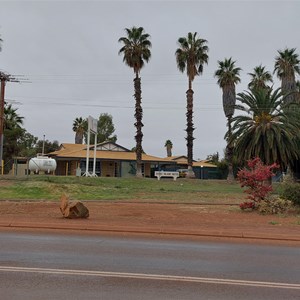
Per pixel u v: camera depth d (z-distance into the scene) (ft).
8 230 41.11
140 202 77.20
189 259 27.50
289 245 35.73
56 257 26.96
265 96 121.29
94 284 20.08
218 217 54.80
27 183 98.99
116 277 21.59
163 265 25.23
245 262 26.99
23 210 58.29
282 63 156.35
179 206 70.03
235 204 74.84
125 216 53.62
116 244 33.22
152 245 33.19
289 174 135.54
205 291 19.30
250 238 38.88
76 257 27.12
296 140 121.90
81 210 49.01
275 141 118.01
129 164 183.42
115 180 119.85
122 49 147.84
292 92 127.44
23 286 19.45
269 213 59.47
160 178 145.07
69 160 175.01
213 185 130.82
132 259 26.94
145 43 148.15
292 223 49.39
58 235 38.11
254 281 21.56
